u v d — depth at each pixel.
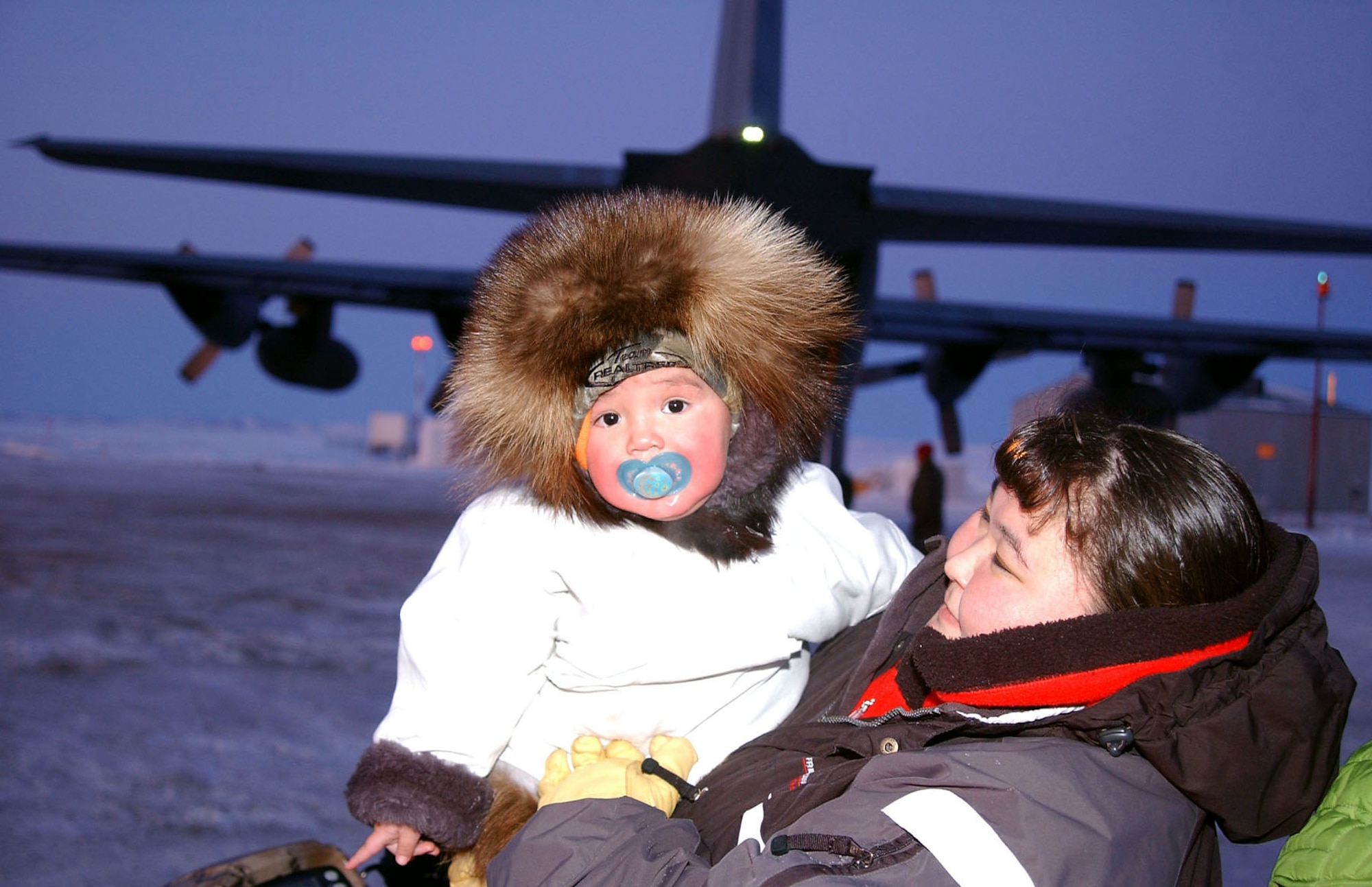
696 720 1.23
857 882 0.77
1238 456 23.41
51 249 10.77
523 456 1.15
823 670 1.31
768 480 1.22
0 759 4.23
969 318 11.47
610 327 1.08
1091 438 0.91
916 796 0.83
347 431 49.12
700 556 1.18
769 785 1.06
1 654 6.03
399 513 16.56
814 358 1.23
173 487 20.25
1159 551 0.85
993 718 0.95
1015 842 0.78
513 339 1.11
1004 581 0.93
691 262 1.10
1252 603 0.84
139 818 3.69
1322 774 0.86
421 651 1.16
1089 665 0.85
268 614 7.68
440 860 1.19
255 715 5.06
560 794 1.07
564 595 1.20
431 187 8.51
